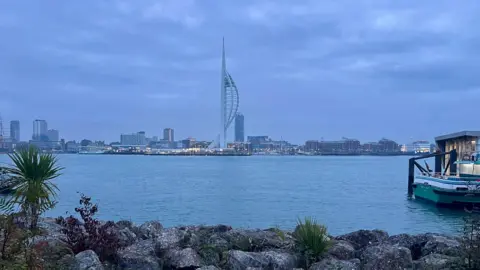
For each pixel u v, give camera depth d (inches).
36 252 318.3
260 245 452.4
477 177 2117.4
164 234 464.8
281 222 1526.8
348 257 431.2
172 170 6437.0
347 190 3120.1
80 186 3373.5
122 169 6752.0
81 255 356.5
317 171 6392.7
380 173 5895.7
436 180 2188.7
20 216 400.2
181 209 1934.1
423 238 498.9
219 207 2010.3
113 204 2129.7
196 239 466.9
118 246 403.9
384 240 514.9
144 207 2001.7
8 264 285.3
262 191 2967.5
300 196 2618.1
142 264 379.2
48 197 426.9
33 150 434.0
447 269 381.1
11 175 420.2
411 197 2527.1
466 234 418.3
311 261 416.5
